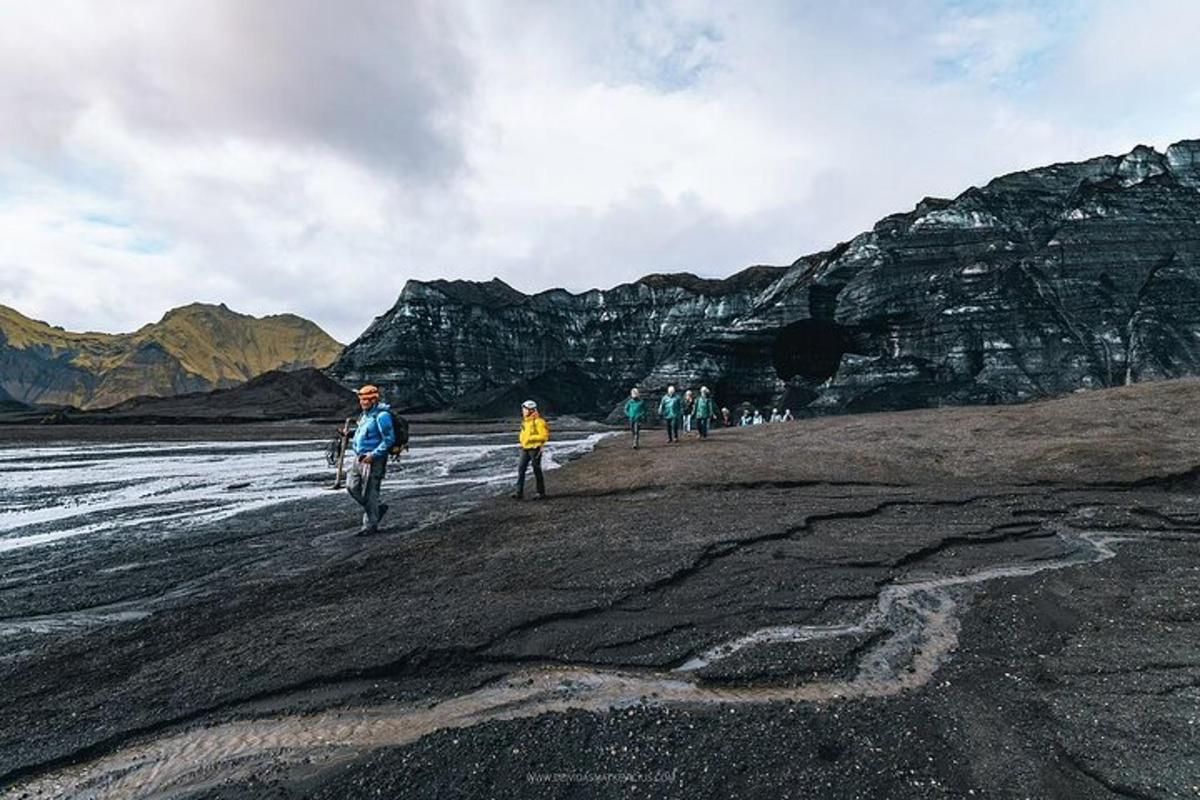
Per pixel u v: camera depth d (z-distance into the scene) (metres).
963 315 78.62
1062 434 19.98
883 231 91.81
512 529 10.61
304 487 18.81
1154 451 15.51
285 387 107.75
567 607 6.30
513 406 110.12
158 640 5.86
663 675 4.87
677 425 28.20
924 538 9.14
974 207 87.38
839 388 82.56
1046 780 3.32
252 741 4.07
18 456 33.03
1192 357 67.69
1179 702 4.11
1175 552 8.41
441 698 4.58
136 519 13.36
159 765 3.84
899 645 5.31
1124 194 81.75
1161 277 74.31
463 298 127.31
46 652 5.68
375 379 113.81
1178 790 3.19
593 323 132.50
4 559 9.69
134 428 65.19
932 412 35.16
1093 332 73.06
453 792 3.38
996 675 4.66
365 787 3.46
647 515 11.45
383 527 11.51
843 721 4.00
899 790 3.27
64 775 3.79
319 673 4.93
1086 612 5.99
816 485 14.80
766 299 103.81
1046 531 9.80
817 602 6.43
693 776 3.44
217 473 23.47
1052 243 80.50
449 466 24.86
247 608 6.73
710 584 7.06
